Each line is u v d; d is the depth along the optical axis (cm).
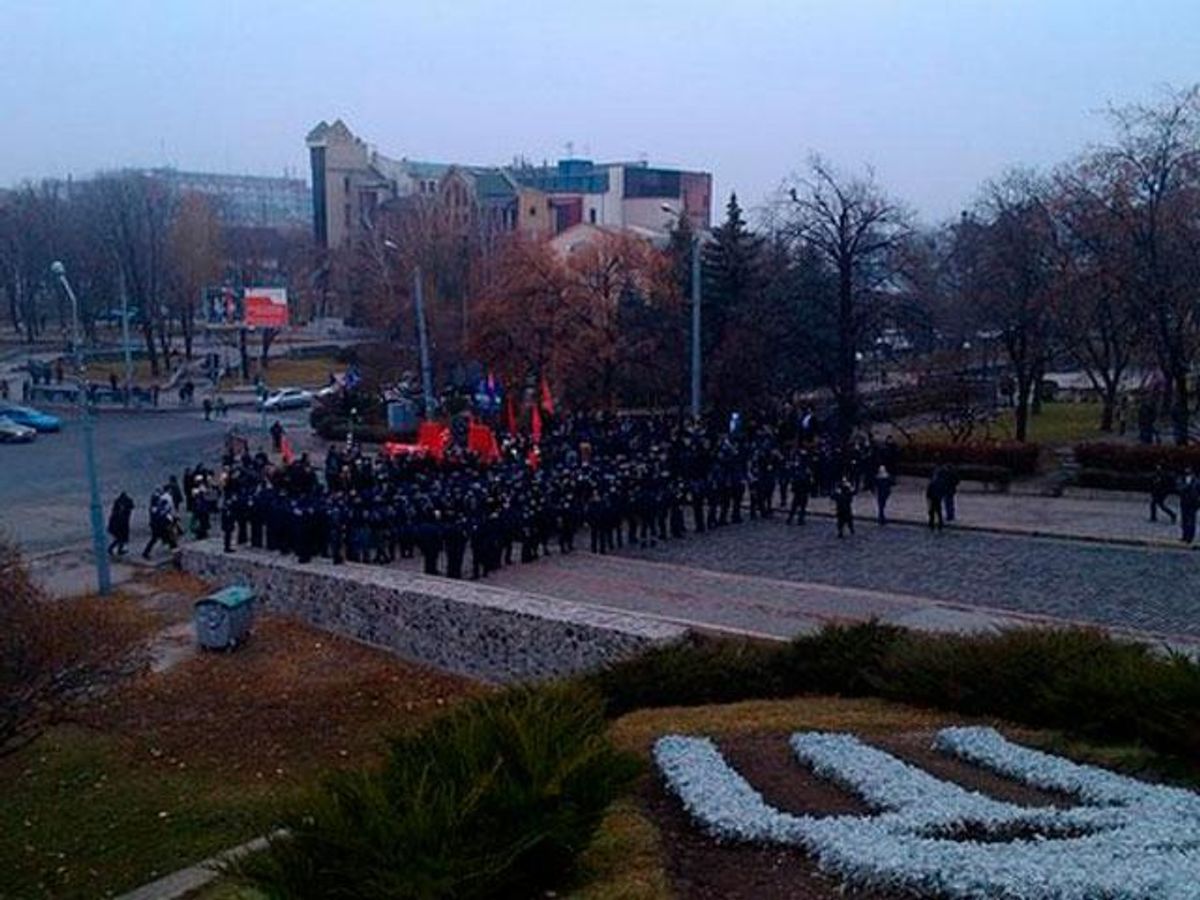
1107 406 5094
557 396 5600
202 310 12106
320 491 3238
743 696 1612
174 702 2288
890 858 916
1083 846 944
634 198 11719
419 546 3056
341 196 12325
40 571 3297
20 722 1830
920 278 6406
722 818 1048
